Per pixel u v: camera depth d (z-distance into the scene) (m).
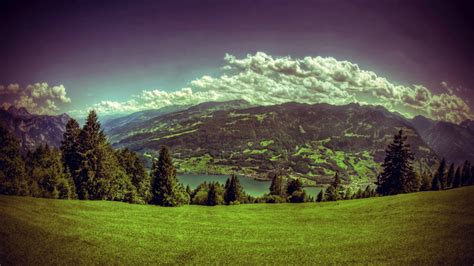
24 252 26.97
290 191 103.44
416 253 28.88
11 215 35.00
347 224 44.53
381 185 86.06
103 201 57.78
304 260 29.36
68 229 34.56
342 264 27.81
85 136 65.25
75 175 63.94
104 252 29.48
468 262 26.14
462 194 49.75
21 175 51.09
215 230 41.84
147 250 31.25
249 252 32.09
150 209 57.16
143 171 75.12
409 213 44.53
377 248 31.52
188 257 30.22
